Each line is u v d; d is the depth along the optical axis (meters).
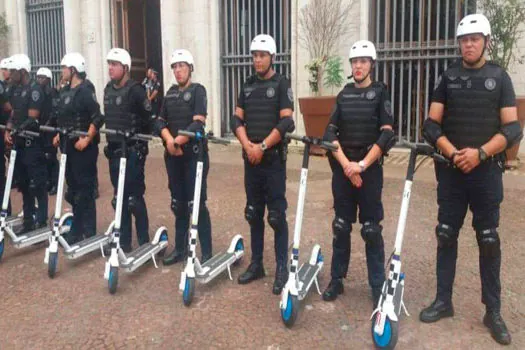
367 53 3.74
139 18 13.66
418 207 6.46
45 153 5.78
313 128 9.71
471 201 3.47
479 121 3.32
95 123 4.94
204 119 4.43
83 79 5.16
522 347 3.37
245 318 3.79
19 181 5.75
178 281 4.47
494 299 3.51
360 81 3.80
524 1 7.99
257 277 4.47
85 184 5.15
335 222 3.95
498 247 3.45
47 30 14.20
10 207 6.30
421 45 9.54
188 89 4.48
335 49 10.14
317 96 9.98
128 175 4.83
